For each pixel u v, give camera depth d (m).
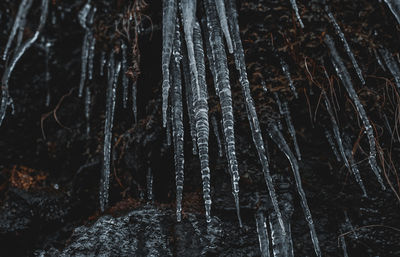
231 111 1.71
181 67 1.87
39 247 1.98
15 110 2.24
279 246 1.71
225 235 1.73
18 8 2.27
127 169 2.00
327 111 1.86
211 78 1.88
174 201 1.86
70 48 2.26
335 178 1.83
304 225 1.77
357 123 1.83
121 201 1.96
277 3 1.90
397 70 1.83
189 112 1.79
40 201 2.04
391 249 1.74
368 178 1.81
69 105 2.23
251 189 1.80
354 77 1.85
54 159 2.21
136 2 2.00
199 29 1.82
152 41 1.97
